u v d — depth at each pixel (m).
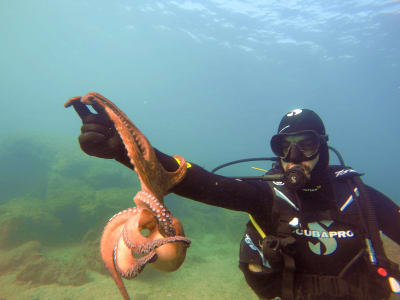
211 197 1.23
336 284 1.32
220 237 11.08
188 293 6.30
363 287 1.30
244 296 6.18
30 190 15.72
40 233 9.12
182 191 1.14
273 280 1.47
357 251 1.35
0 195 14.78
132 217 0.93
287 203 1.50
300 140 1.54
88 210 9.96
